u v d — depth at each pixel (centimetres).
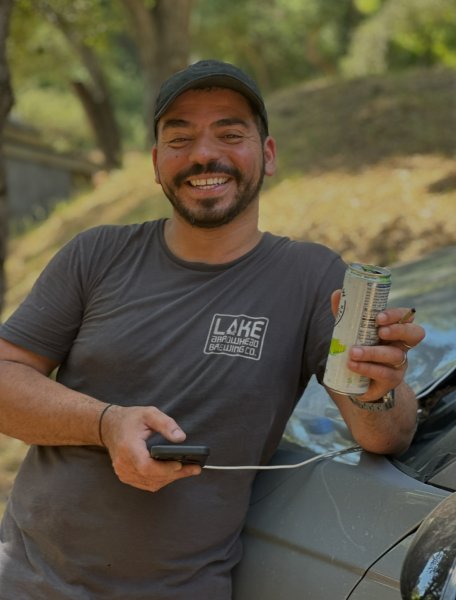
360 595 200
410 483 219
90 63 1923
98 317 242
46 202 2033
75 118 3047
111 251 248
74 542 226
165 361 232
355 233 731
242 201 238
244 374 228
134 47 3691
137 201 1037
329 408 264
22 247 1163
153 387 232
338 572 206
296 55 2909
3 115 502
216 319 233
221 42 2644
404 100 995
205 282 238
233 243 240
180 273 240
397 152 869
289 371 233
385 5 2123
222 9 2509
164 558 223
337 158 895
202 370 230
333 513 218
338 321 207
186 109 239
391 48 2244
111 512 225
